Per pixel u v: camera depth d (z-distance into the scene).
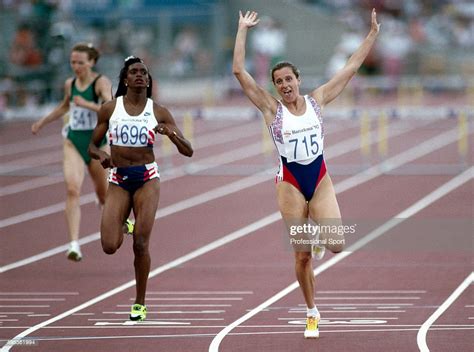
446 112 85.06
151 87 37.78
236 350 31.91
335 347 32.12
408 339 33.09
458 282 43.53
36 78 115.69
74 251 46.16
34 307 39.62
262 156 94.44
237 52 34.34
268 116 34.19
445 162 87.31
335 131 114.56
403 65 149.12
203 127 122.06
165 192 74.00
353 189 72.88
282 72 34.00
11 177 83.00
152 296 41.59
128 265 48.78
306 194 34.19
